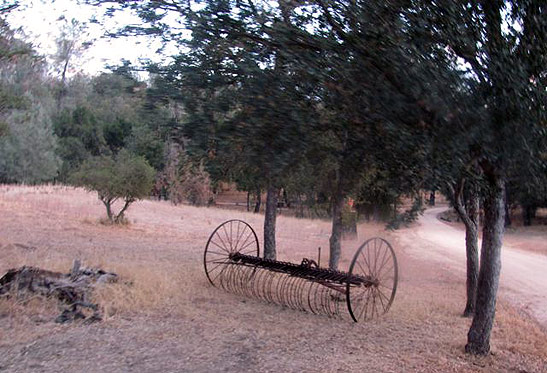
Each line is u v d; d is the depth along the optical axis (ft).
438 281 47.26
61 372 17.24
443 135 11.78
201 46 15.87
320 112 14.28
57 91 181.16
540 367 21.83
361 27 12.71
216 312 26.73
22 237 49.32
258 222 92.58
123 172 66.74
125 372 17.70
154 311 25.77
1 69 34.88
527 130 11.84
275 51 14.55
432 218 175.63
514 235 134.62
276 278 36.70
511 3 13.12
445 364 20.80
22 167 136.26
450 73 11.73
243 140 13.55
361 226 59.21
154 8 17.13
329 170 24.36
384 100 12.35
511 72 11.82
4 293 24.34
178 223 81.20
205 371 18.35
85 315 23.61
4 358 18.01
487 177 14.97
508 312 34.30
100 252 44.14
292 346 22.03
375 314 29.53
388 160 14.25
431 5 12.39
